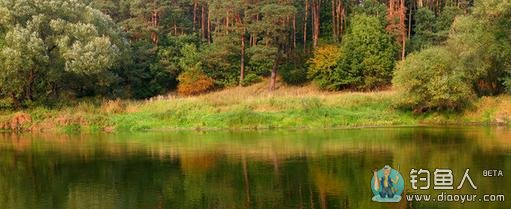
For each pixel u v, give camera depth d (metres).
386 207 13.78
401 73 35.28
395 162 19.66
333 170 18.47
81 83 44.62
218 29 62.00
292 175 17.75
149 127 34.81
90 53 39.47
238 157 21.62
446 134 28.47
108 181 17.42
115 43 48.28
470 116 35.41
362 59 54.31
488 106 35.81
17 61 37.06
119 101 40.09
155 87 59.19
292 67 60.88
